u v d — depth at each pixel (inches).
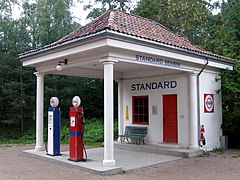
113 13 467.8
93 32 355.3
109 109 366.3
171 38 501.4
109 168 353.4
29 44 952.9
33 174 349.7
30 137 860.6
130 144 567.5
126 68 539.2
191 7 871.7
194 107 506.6
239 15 735.7
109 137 366.0
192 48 497.0
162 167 389.4
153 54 408.8
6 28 928.3
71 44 389.4
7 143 764.0
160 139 555.8
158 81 564.7
